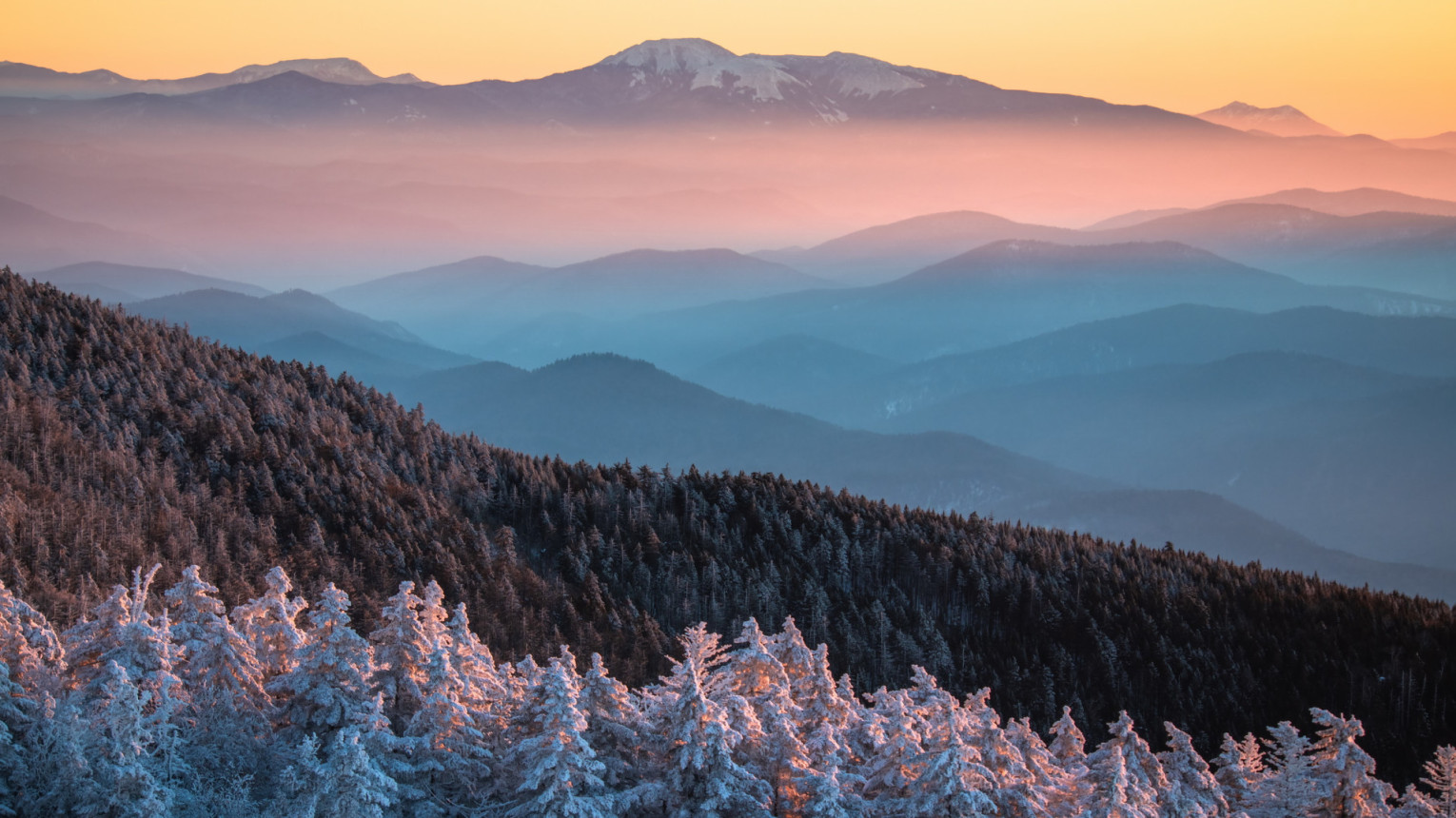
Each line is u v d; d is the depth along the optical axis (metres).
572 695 53.91
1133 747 67.25
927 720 70.31
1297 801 65.94
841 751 63.28
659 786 55.00
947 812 54.03
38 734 51.72
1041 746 68.38
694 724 54.91
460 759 56.66
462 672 63.12
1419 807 65.81
